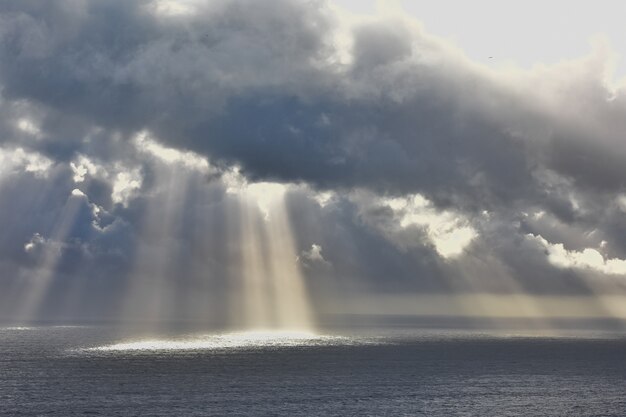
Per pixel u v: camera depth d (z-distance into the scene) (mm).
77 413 114500
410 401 127875
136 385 146875
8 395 132375
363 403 124938
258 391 138625
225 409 118125
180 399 128250
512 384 153625
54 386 144875
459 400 130000
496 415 115875
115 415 112750
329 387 144750
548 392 142000
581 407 124500
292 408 119312
